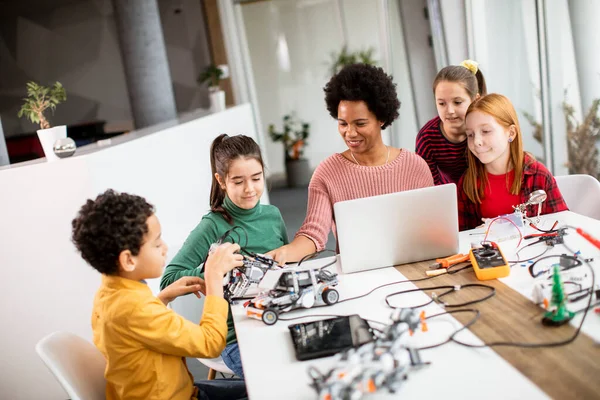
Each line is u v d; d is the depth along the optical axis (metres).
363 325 1.39
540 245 1.80
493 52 4.46
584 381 1.05
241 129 5.57
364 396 1.10
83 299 2.60
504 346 1.22
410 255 1.81
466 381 1.11
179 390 1.49
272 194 7.18
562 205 2.13
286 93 7.70
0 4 8.05
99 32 8.06
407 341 1.24
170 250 2.52
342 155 2.13
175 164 3.52
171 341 1.42
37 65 8.18
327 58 7.54
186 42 7.98
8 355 2.70
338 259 1.97
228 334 1.85
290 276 1.60
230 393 1.67
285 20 7.50
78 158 2.47
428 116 5.79
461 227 2.25
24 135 7.04
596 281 1.45
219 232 1.96
